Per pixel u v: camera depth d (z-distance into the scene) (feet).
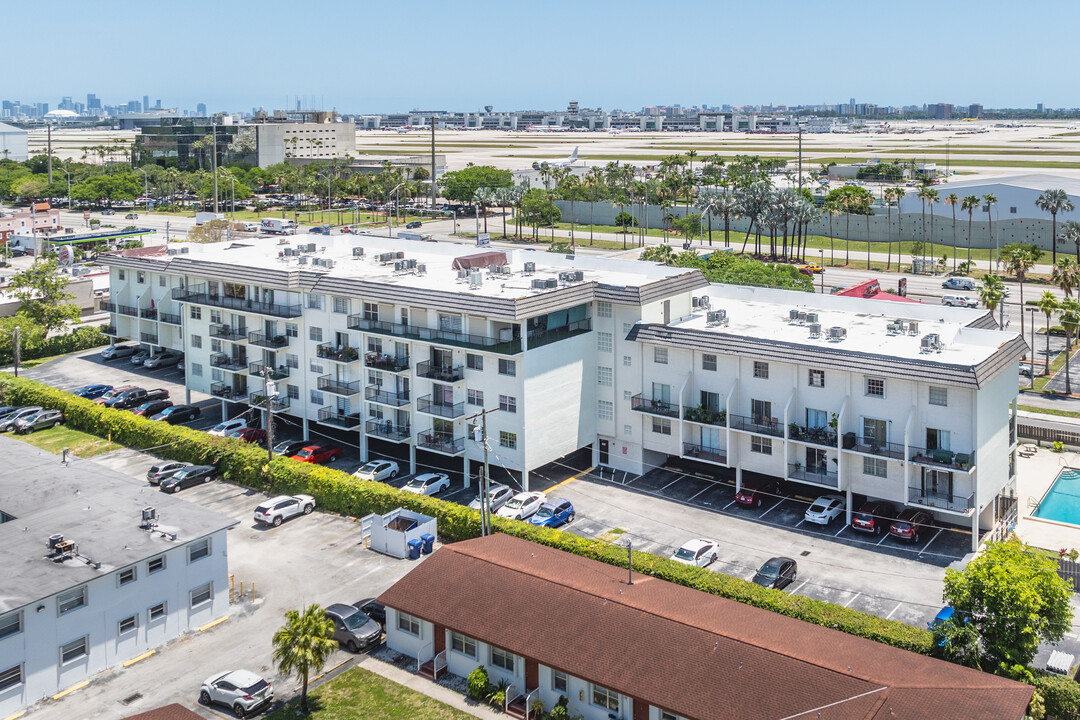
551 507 242.99
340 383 297.12
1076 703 159.53
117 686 179.32
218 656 189.37
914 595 205.67
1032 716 156.76
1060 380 376.48
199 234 517.96
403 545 226.99
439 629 183.73
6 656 169.27
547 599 178.70
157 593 192.75
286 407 313.32
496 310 251.60
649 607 173.58
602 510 253.85
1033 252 536.01
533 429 258.57
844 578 214.28
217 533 203.00
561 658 165.58
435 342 266.16
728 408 250.37
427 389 274.36
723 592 193.47
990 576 170.30
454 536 234.38
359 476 269.44
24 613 171.01
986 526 236.02
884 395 231.30
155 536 197.77
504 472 276.62
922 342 236.63
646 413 265.95
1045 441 307.58
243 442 286.25
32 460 253.03
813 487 263.08
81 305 488.02
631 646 164.45
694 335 256.73
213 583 202.90
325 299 297.53
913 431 228.02
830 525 242.37
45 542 194.59
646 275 301.84
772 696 149.48
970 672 156.04
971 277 575.79
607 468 283.59
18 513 215.51
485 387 262.47
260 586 216.13
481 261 315.37
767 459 250.98
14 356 379.55
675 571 201.67
